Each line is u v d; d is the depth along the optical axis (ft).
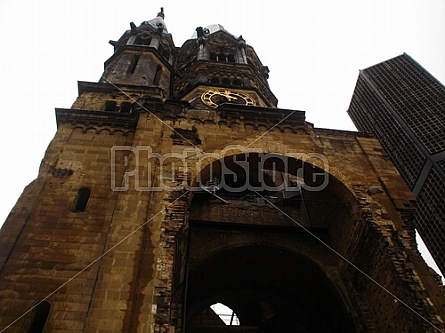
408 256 64.34
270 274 84.84
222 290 84.64
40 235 61.67
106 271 53.57
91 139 82.64
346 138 87.56
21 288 54.39
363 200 72.74
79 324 50.93
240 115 86.74
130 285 52.37
